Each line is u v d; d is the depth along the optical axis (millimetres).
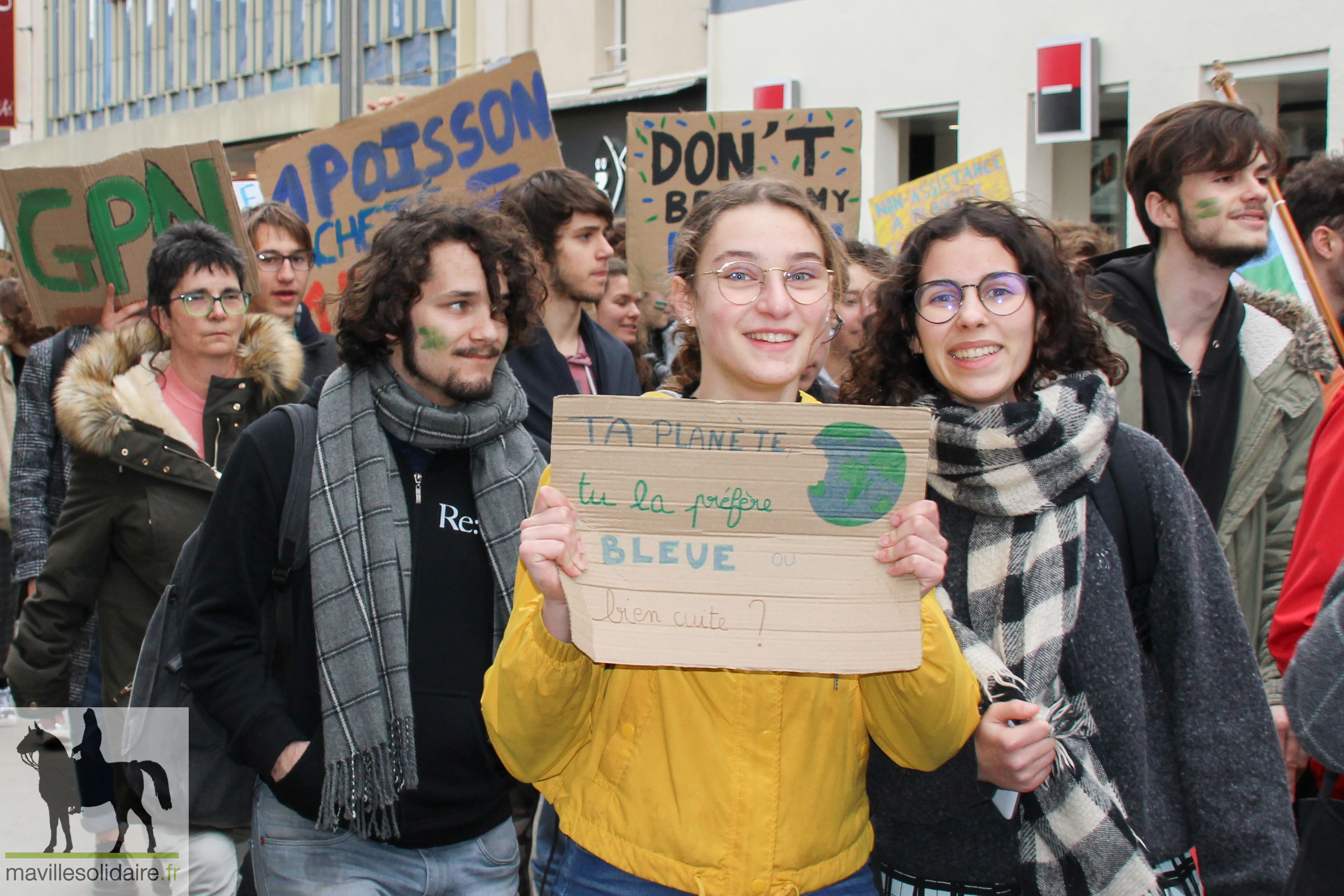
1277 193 3092
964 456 2133
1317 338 3053
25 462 4203
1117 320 3119
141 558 3178
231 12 18984
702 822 1878
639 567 1745
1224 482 3057
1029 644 2059
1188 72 8625
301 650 2459
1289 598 2576
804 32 10898
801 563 1747
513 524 2512
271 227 4520
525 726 1866
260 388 3525
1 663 5496
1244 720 2104
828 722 1939
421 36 15180
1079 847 2002
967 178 6016
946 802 2008
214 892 2896
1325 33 7902
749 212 1962
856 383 2412
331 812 2342
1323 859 1930
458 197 2654
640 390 4684
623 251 5902
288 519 2434
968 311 2172
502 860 2588
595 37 12906
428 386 2529
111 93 22516
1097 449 2115
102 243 4387
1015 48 9531
